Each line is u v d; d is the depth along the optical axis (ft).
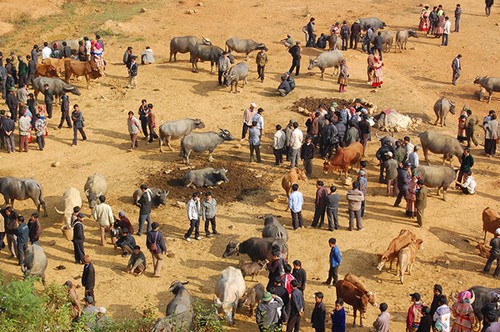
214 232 75.05
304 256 72.23
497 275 70.23
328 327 61.41
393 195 85.30
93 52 112.98
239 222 77.92
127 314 61.77
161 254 66.85
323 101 110.63
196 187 84.48
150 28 146.30
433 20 149.07
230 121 103.50
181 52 122.42
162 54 130.41
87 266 60.54
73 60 112.27
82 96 110.73
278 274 62.28
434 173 83.20
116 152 94.43
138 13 157.17
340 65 115.03
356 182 76.95
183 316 54.24
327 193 76.33
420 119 107.86
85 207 80.43
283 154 94.38
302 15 159.33
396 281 69.00
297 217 77.46
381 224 79.05
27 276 54.39
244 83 115.14
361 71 125.49
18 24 147.02
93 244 72.95
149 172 88.53
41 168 89.56
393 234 77.00
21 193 76.43
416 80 129.49
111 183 85.81
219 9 161.89
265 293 56.29
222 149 95.35
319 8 165.17
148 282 66.74
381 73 117.80
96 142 97.04
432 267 71.77
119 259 70.54
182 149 89.30
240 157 93.35
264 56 115.03
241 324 60.90
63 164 90.74
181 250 72.33
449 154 91.81
